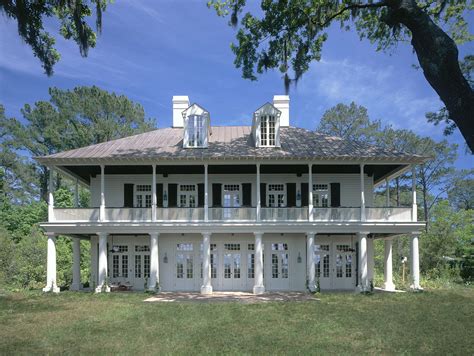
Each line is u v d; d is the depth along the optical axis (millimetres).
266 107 24375
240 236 25031
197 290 24688
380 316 14859
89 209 22969
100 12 14625
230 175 25297
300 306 17172
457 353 10055
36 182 51125
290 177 25234
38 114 48531
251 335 11891
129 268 25047
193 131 24297
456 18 16906
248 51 16625
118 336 11742
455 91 9055
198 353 10008
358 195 25266
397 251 42500
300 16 15758
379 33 17281
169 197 25125
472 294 21172
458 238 33312
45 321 13938
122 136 46938
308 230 22641
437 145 49688
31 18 12727
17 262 27531
